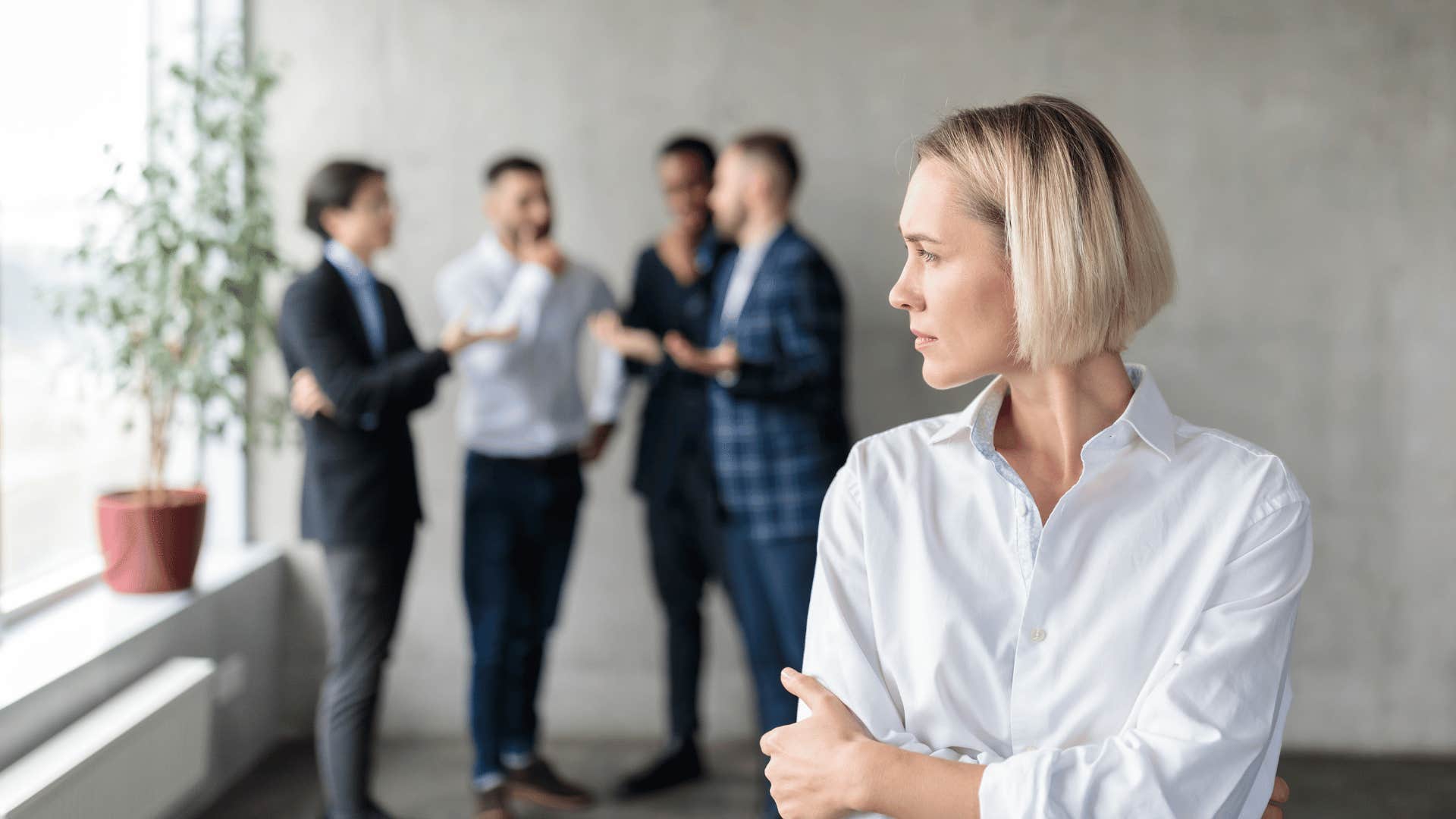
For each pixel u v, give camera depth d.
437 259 3.58
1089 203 0.93
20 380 2.79
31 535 2.88
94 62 2.98
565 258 3.30
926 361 1.02
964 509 1.05
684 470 3.27
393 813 3.09
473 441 3.17
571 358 3.28
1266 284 3.53
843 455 2.97
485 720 3.07
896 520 1.06
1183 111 3.49
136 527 2.89
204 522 3.01
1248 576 0.95
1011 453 1.07
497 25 3.53
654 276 3.37
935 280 0.99
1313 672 3.61
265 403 3.55
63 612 2.80
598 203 3.56
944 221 0.97
